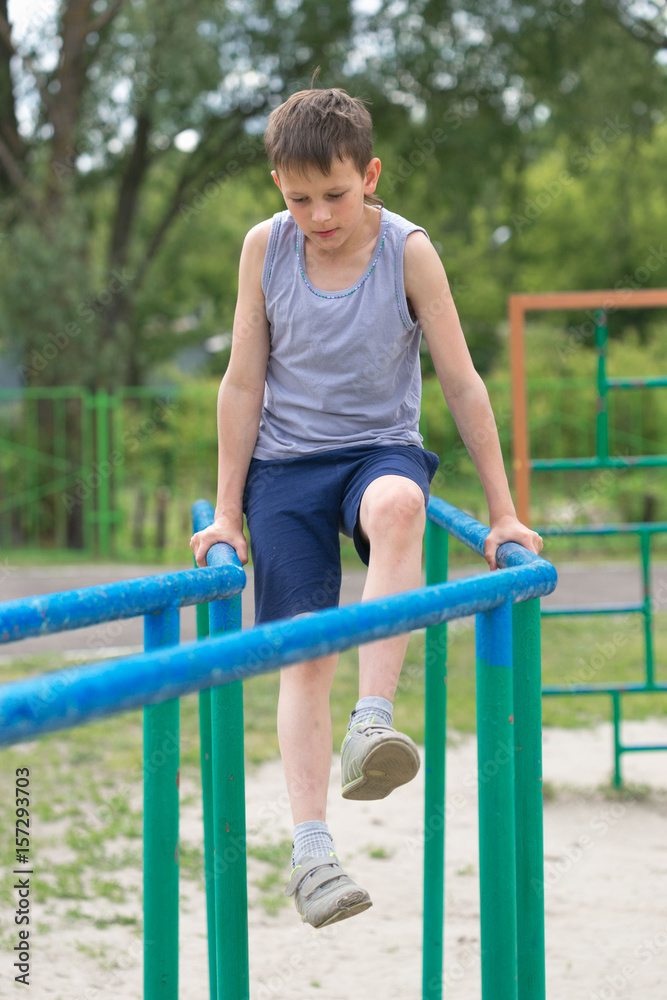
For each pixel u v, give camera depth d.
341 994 3.21
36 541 13.85
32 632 1.44
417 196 15.41
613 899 3.95
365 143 2.11
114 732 6.07
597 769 5.57
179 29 13.14
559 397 13.96
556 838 4.63
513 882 1.62
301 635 1.24
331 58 13.82
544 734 6.22
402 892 3.97
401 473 2.10
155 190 19.25
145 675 1.07
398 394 2.31
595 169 19.98
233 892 1.90
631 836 4.64
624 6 13.57
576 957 3.46
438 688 2.89
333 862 1.85
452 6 13.17
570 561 13.07
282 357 2.31
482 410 2.24
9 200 13.87
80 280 12.79
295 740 2.02
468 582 1.52
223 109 14.95
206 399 13.63
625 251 23.64
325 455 2.23
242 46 14.02
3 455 13.86
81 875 4.07
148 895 1.58
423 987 2.97
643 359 14.84
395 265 2.23
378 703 1.85
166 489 13.31
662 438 13.98
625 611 5.10
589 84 13.81
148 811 1.58
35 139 14.35
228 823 1.90
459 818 4.75
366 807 4.92
